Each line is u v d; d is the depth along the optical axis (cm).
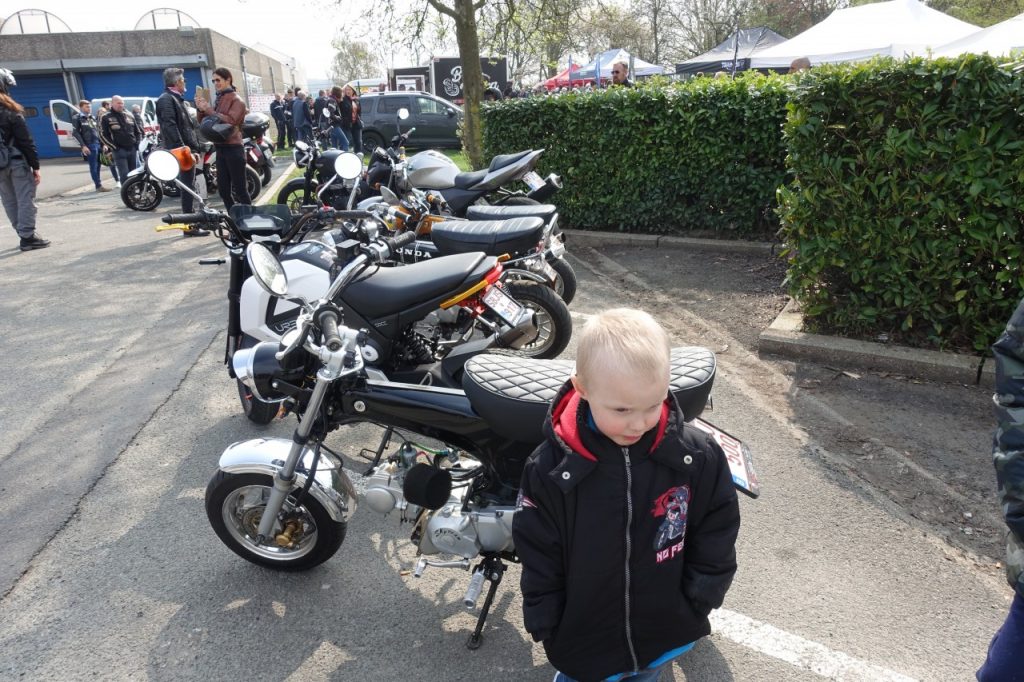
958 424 401
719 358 503
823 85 467
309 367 272
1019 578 165
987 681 176
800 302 519
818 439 393
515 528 187
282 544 294
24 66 2753
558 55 2336
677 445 177
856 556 304
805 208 489
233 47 3152
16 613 287
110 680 253
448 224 493
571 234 849
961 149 433
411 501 247
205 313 643
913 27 1242
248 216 397
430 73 2373
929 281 460
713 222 780
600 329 166
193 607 288
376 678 252
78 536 335
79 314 646
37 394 486
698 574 188
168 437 425
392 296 344
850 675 247
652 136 782
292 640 270
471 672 254
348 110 1727
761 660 255
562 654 194
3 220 1107
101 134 1337
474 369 252
